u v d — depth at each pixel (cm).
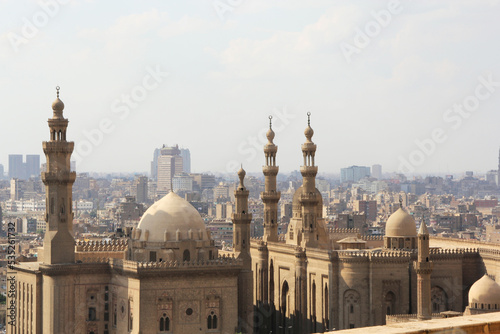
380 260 16062
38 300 17012
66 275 16588
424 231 14488
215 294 16188
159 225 16275
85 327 16725
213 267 16100
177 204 16650
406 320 14688
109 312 16900
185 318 15962
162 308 15825
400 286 16175
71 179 16888
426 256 14488
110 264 16812
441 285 16850
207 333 16100
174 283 15900
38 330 16950
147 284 15725
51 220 16875
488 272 16925
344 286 16300
